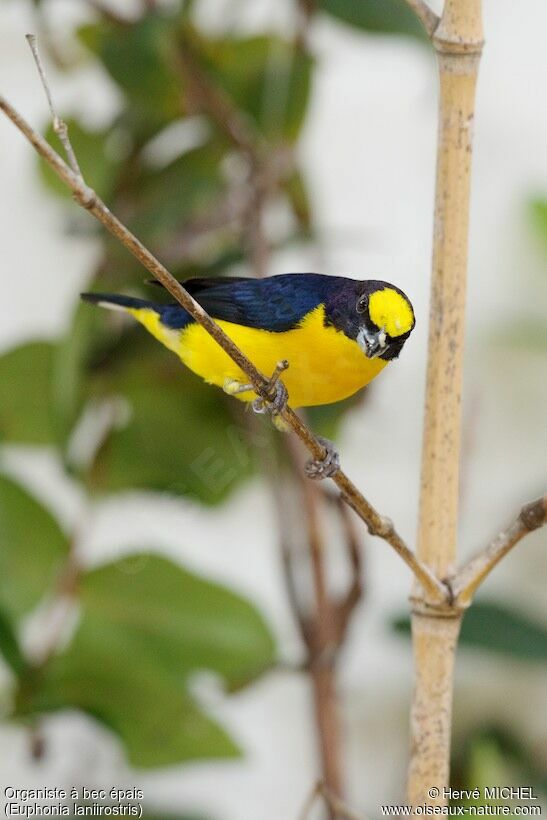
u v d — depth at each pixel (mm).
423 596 3518
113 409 3676
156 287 3676
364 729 3842
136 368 3668
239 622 3652
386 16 3652
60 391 3645
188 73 3666
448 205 3510
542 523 3504
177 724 3652
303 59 3688
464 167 3510
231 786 3818
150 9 3674
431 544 3520
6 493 3648
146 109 3674
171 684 3646
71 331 3643
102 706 3648
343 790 3633
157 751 3654
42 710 3637
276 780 3822
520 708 3836
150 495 3695
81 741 3766
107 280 3662
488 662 3830
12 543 3652
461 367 3516
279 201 3703
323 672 3639
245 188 3670
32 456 3818
